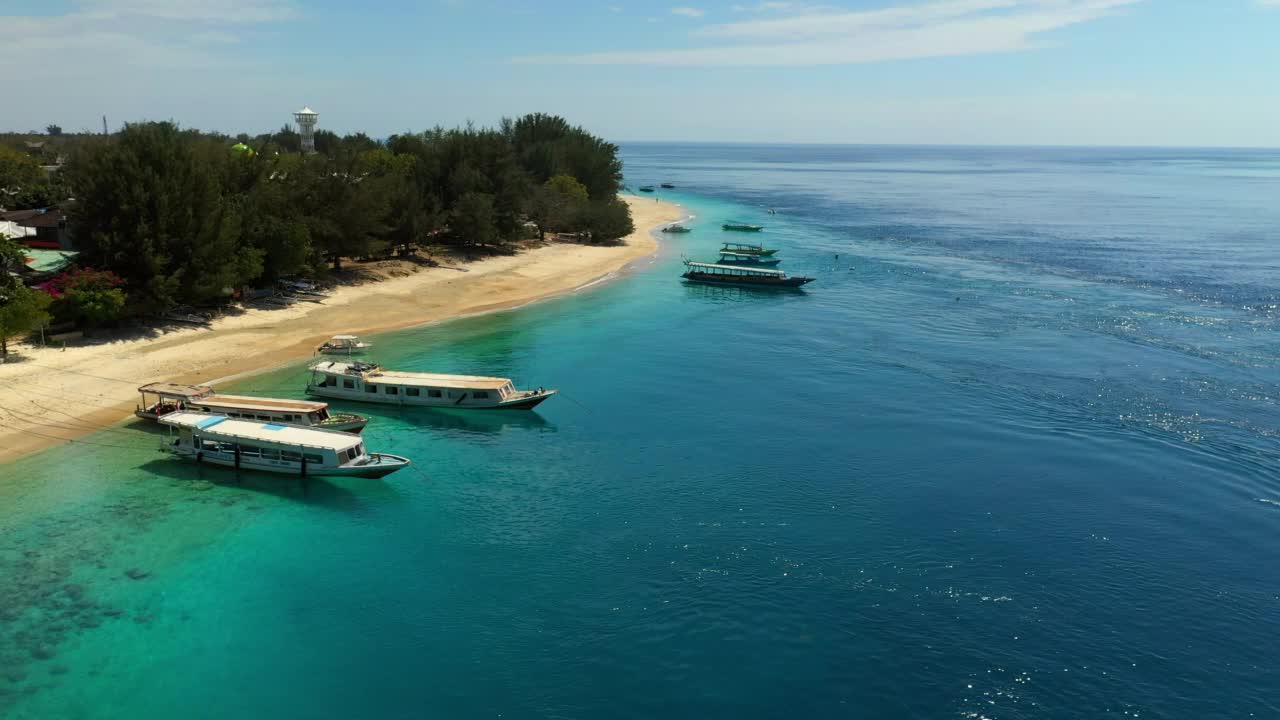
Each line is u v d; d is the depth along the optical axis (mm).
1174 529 40906
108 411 53844
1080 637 32594
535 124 179125
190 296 70000
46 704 28188
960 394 60812
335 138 187000
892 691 29578
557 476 47469
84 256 69375
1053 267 116375
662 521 41906
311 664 30703
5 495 42625
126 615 33125
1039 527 41094
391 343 74062
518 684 29812
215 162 81875
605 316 87125
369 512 42688
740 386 63406
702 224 175500
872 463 48906
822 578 36594
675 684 29875
